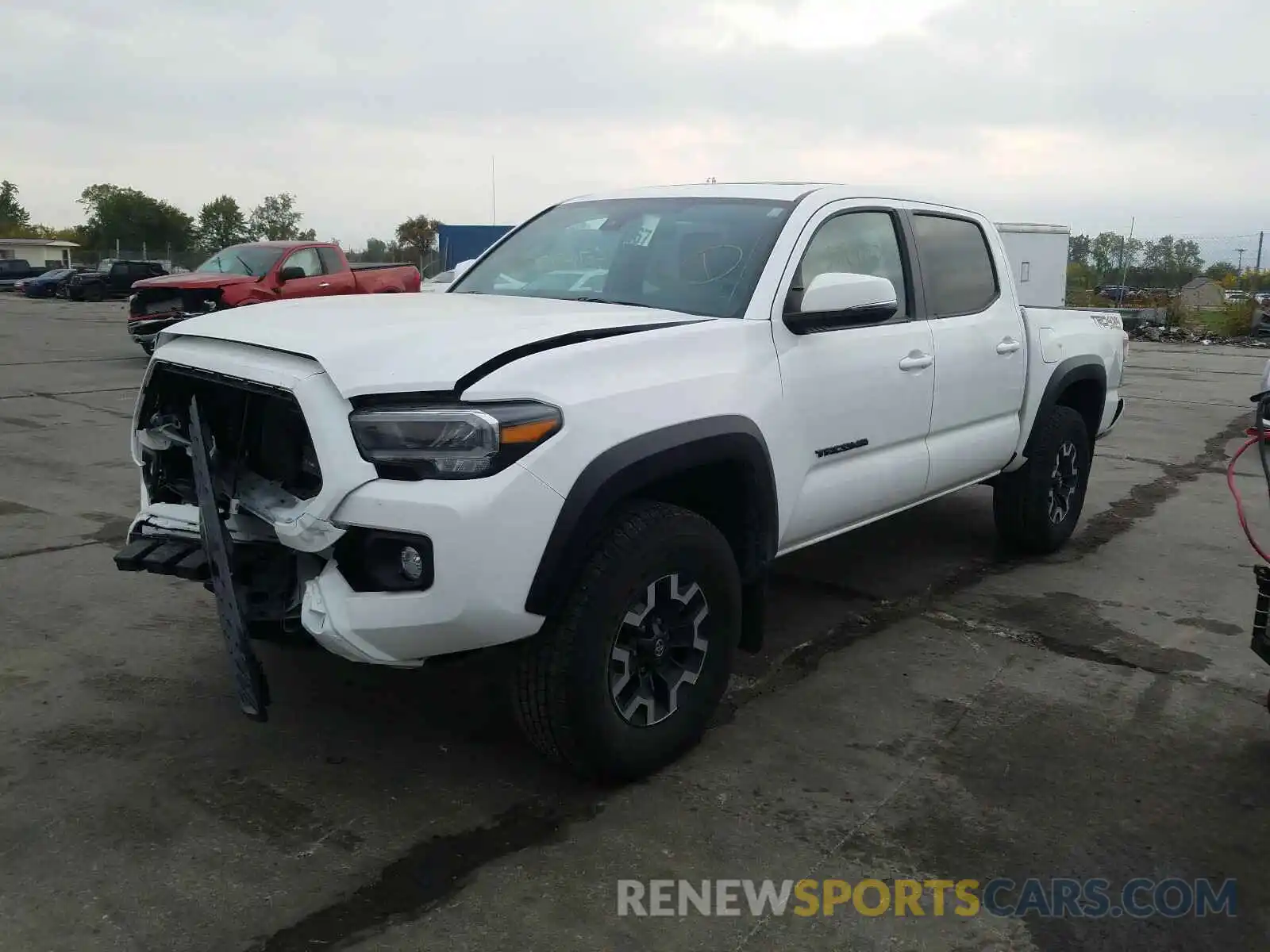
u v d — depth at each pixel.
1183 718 3.77
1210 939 2.54
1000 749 3.50
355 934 2.49
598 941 2.49
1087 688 4.02
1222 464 8.84
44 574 5.00
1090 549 6.02
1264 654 3.41
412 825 2.96
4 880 2.65
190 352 3.17
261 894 2.62
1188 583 5.39
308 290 14.77
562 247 4.27
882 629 4.62
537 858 2.81
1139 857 2.89
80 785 3.13
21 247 77.44
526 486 2.72
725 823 3.01
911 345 4.26
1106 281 34.72
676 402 3.10
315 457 2.81
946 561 5.66
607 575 2.93
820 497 3.83
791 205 3.96
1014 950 2.50
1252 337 25.39
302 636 2.95
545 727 2.98
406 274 17.00
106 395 11.38
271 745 3.40
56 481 7.02
